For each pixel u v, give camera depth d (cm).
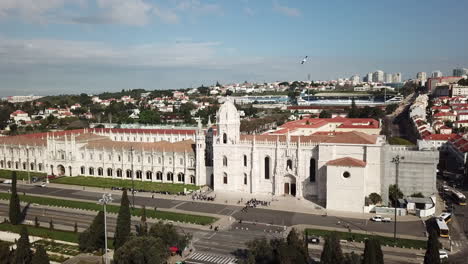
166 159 18638
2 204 15300
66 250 10856
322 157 14775
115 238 10406
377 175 14175
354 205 13762
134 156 19288
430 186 14388
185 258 10062
